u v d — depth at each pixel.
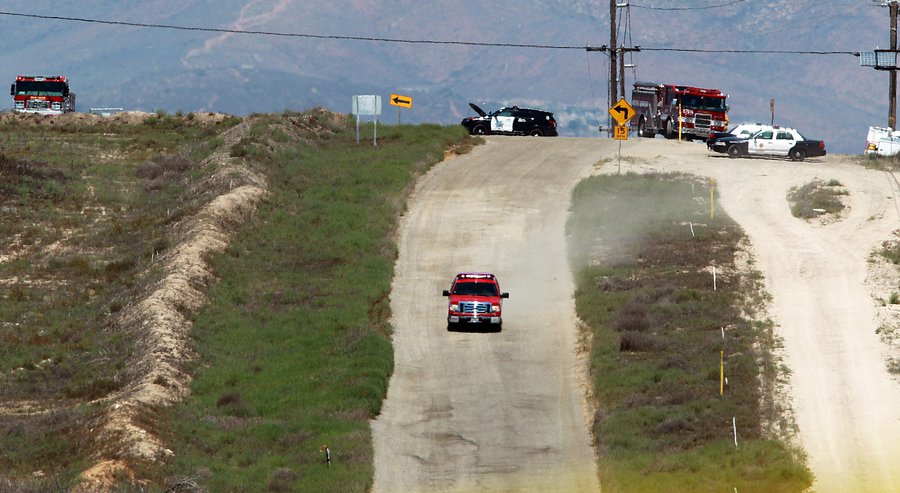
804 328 152.12
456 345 157.88
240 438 124.88
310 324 163.75
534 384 143.62
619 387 135.38
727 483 106.31
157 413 128.25
